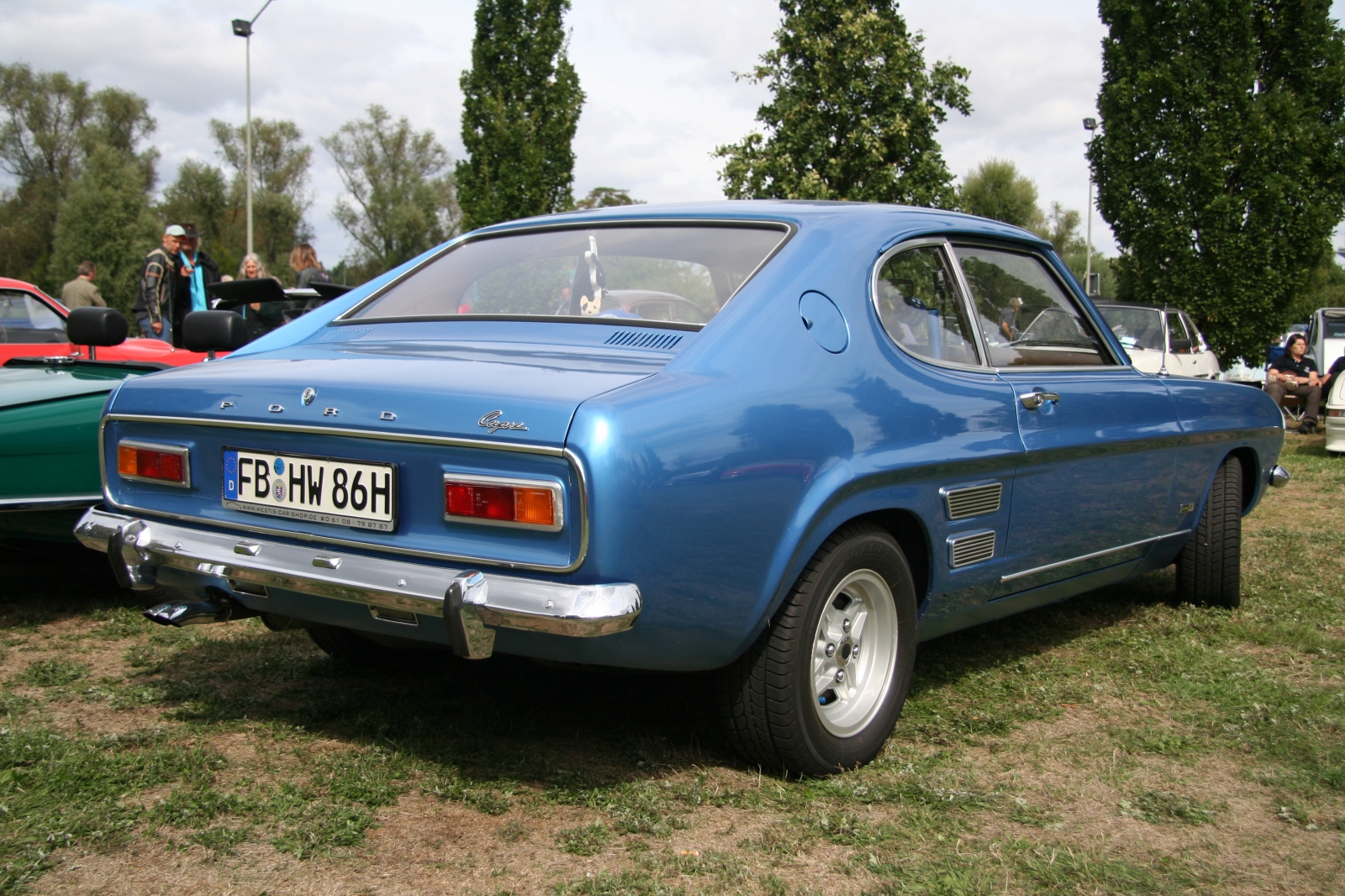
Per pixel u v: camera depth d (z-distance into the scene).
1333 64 17.19
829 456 2.58
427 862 2.23
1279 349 15.04
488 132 20.56
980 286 3.37
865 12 13.07
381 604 2.34
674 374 2.41
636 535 2.18
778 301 2.70
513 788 2.60
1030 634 4.16
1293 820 2.56
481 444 2.22
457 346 2.86
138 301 8.75
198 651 3.72
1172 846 2.42
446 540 2.29
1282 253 17.31
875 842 2.37
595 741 2.94
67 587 4.55
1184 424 4.05
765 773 2.72
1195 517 4.39
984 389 3.15
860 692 2.85
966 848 2.36
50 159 64.19
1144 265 18.27
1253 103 17.16
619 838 2.37
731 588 2.39
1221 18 17.08
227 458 2.65
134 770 2.62
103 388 4.09
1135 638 4.11
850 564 2.68
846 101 12.87
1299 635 4.11
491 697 3.27
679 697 3.28
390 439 2.34
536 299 3.04
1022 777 2.79
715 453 2.32
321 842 2.29
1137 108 17.73
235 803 2.43
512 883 2.15
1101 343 3.92
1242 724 3.17
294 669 3.54
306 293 5.99
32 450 3.86
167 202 66.81
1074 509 3.53
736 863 2.23
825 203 3.28
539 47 20.48
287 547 2.51
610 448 2.14
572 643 2.24
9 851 2.19
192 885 2.11
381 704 3.17
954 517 3.01
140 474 2.81
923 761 2.86
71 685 3.33
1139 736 3.06
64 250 54.03
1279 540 6.09
